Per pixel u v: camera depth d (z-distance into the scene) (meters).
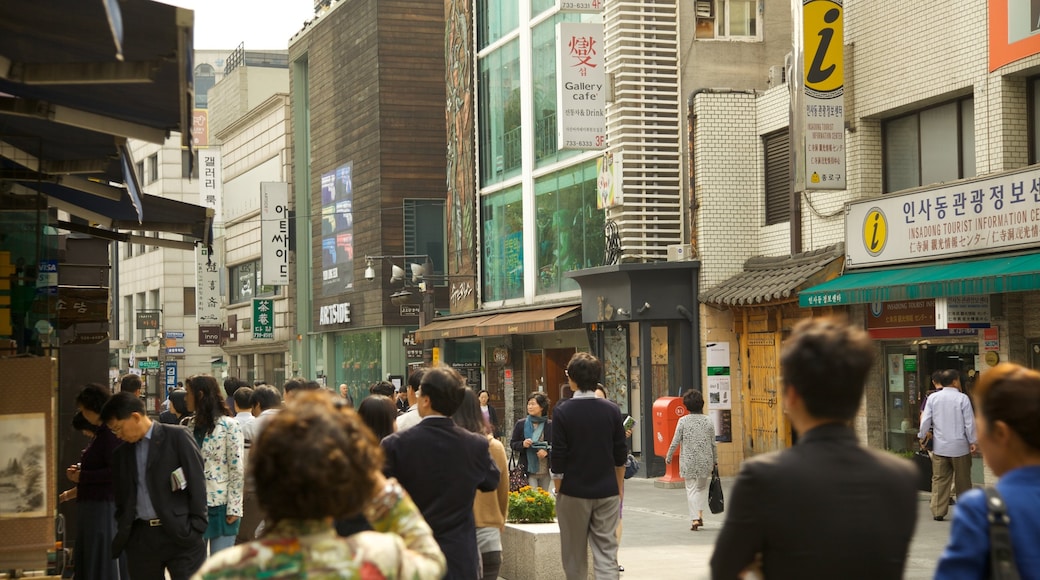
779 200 22.05
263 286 53.41
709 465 15.11
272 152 51.66
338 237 44.78
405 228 40.94
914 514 3.41
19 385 7.20
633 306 22.86
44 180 8.44
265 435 2.97
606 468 9.04
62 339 12.54
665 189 23.22
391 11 41.06
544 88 29.33
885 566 3.32
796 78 18.83
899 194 17.23
